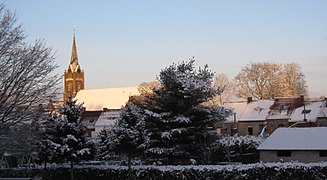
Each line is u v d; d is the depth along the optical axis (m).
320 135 46.97
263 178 34.84
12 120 28.02
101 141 56.47
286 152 46.16
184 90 40.00
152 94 42.19
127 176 39.25
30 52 29.06
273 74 93.00
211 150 49.00
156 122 40.06
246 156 54.44
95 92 126.94
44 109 29.94
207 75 42.53
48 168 45.44
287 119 77.94
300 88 93.44
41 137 34.00
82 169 42.81
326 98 80.19
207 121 40.22
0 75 27.73
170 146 39.62
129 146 37.50
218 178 35.84
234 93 95.25
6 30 29.66
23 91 28.41
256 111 82.69
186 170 36.78
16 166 54.44
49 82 29.78
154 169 38.09
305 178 34.22
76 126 40.41
